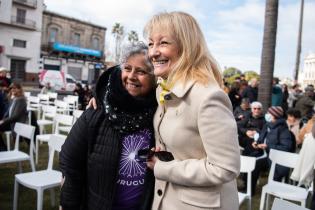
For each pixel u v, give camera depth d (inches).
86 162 67.4
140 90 63.2
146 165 63.2
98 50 1692.9
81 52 1568.7
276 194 146.6
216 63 58.8
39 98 439.2
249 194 146.4
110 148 63.3
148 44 59.5
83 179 68.2
